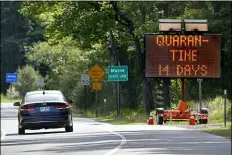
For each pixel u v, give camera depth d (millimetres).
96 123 101812
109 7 123938
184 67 90312
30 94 74375
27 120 71250
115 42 137375
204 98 117500
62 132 75188
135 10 129000
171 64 90500
